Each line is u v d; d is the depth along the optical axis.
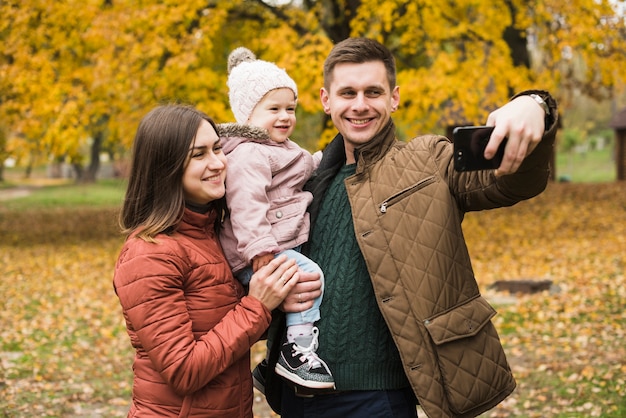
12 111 11.51
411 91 9.29
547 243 12.43
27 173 51.97
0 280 10.76
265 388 2.49
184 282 2.14
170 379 2.04
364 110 2.32
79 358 6.65
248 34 12.22
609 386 5.26
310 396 2.36
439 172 2.26
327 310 2.31
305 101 9.27
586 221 14.95
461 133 1.76
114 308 8.79
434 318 2.14
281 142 2.60
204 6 10.62
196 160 2.17
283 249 2.35
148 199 2.19
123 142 10.45
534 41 14.49
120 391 5.68
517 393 5.32
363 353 2.28
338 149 2.50
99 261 12.45
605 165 44.25
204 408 2.14
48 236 16.52
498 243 12.77
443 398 2.13
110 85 10.41
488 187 2.10
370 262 2.21
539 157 1.87
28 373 6.10
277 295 2.20
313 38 9.60
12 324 7.97
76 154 11.20
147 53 10.23
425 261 2.17
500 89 9.84
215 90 10.56
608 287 8.64
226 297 2.21
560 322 7.23
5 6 11.16
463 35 10.54
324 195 2.46
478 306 2.22
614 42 10.68
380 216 2.25
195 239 2.21
